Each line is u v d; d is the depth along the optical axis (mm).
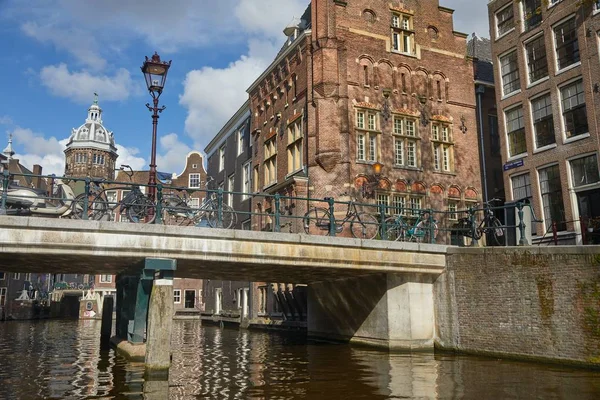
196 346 19141
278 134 27203
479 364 12742
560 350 12344
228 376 11453
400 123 24609
